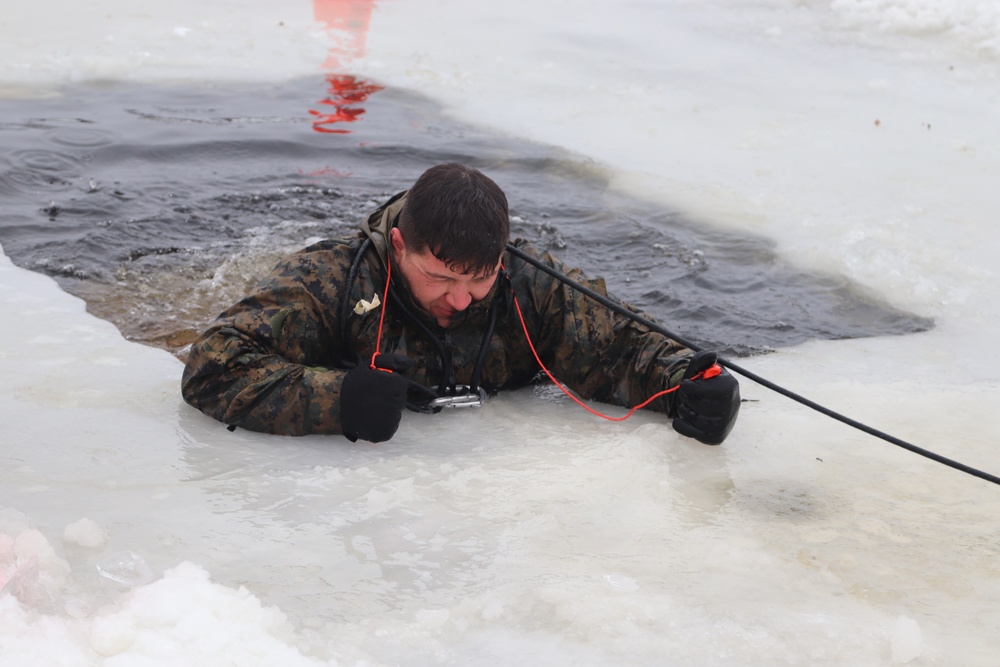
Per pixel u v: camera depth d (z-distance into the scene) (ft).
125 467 9.95
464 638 7.47
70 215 17.92
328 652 7.18
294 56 30.89
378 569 8.36
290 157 22.00
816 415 11.84
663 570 8.47
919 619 7.85
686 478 10.22
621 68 30.91
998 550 8.95
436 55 31.71
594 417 11.65
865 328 15.02
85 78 27.53
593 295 11.01
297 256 11.18
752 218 19.48
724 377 10.44
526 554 8.66
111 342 13.15
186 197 19.12
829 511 9.61
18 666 6.60
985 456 10.84
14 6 34.81
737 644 7.45
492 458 10.52
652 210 19.88
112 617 7.08
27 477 9.66
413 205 10.00
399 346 11.17
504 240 10.00
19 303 14.26
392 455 10.49
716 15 37.55
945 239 18.57
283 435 10.75
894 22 35.50
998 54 32.50
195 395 10.81
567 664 7.20
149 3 36.47
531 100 27.58
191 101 25.91
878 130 25.49
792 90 29.01
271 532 8.87
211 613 7.21
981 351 14.16
